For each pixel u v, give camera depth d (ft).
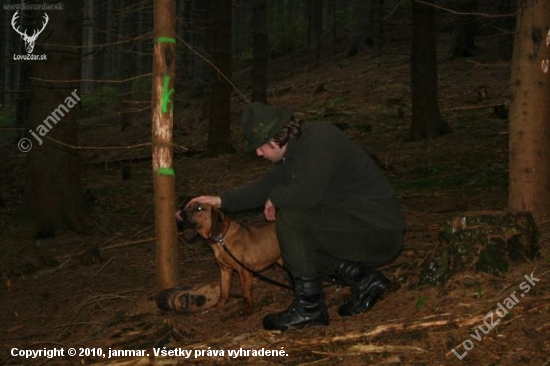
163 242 15.96
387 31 90.53
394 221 12.82
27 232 26.05
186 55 77.05
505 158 35.09
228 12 46.96
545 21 15.74
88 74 94.79
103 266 21.09
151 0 20.01
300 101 67.21
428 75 44.62
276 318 12.66
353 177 12.64
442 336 11.41
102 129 74.64
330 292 15.29
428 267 13.79
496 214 13.65
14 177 39.32
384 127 50.57
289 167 12.76
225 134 47.78
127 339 14.20
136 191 36.60
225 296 15.40
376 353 11.33
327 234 12.61
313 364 11.37
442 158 37.11
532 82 16.03
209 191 35.27
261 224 14.87
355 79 71.05
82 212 27.32
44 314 17.93
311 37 104.27
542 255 13.78
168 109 15.52
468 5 70.85
